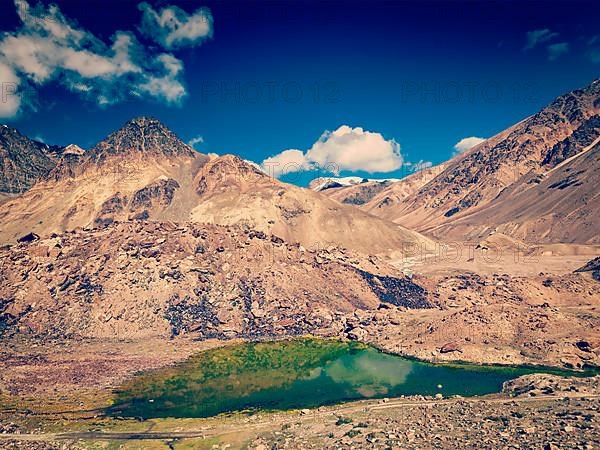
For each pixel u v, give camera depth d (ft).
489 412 444.55
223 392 588.09
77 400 566.77
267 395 573.33
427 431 393.50
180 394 583.17
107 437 454.81
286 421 478.18
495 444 342.85
